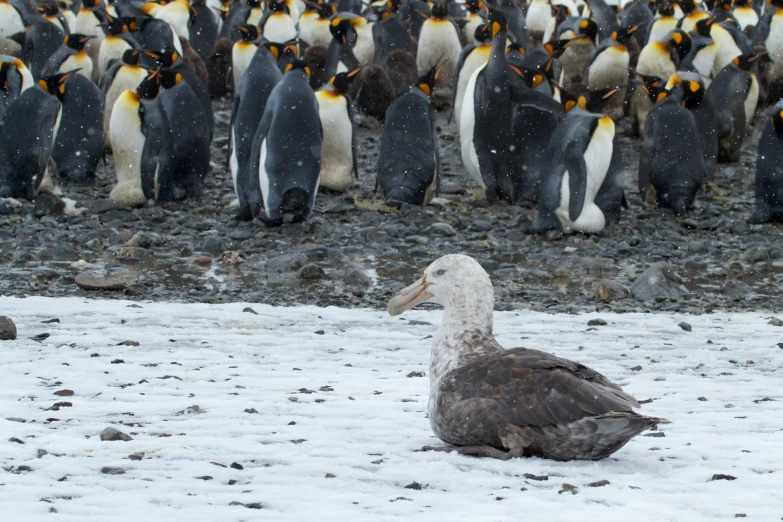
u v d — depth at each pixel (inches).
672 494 191.2
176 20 1296.8
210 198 765.9
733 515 177.6
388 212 726.5
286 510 178.1
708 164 811.4
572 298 532.7
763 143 705.6
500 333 412.2
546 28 1413.6
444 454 220.1
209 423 249.0
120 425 245.8
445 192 805.9
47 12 1263.5
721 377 332.2
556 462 215.2
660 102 759.1
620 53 1027.9
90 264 583.5
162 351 358.9
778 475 206.5
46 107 732.7
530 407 211.2
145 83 734.5
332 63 1064.2
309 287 546.0
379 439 236.8
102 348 360.8
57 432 237.3
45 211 697.6
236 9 1398.9
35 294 514.9
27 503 180.1
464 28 1304.1
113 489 191.0
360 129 1009.5
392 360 353.4
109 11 1398.9
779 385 317.4
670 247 647.8
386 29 1179.3
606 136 658.8
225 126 1032.2
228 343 380.5
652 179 748.6
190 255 612.7
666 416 269.9
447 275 234.1
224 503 182.5
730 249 645.9
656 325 439.8
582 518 172.6
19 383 296.4
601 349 380.5
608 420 204.2
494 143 753.6
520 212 737.6
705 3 1501.0
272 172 673.6
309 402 279.4
